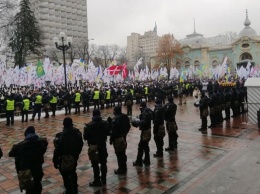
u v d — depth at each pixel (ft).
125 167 22.72
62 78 89.40
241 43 217.97
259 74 124.57
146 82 116.98
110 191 19.38
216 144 30.83
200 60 239.50
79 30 377.71
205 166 23.86
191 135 35.50
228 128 39.29
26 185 15.31
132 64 325.62
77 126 44.06
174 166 24.04
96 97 62.03
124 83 110.83
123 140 22.11
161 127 26.30
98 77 92.27
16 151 15.67
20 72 82.28
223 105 43.27
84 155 27.78
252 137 33.53
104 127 20.48
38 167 16.08
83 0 383.86
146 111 24.30
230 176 21.42
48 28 342.44
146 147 24.35
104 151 20.52
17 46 146.20
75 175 18.65
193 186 19.84
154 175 22.08
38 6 340.59
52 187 20.31
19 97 59.36
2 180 22.04
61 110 64.34
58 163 17.79
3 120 52.26
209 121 45.34
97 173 20.30
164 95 76.43
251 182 20.17
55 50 244.01
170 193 18.86
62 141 17.38
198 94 86.38
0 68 81.41
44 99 54.08
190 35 286.66
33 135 16.10
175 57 247.29
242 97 51.01
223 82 107.24
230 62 227.81
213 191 18.95
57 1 352.49
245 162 24.47
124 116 22.41
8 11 114.42
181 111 58.59
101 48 291.58
